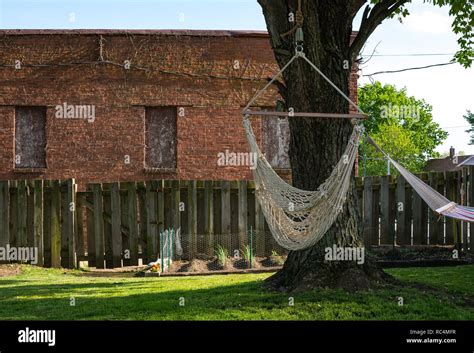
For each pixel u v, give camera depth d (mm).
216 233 14992
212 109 18047
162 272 13047
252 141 8523
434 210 8609
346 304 7945
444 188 14367
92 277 13227
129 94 17906
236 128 18062
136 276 13164
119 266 14766
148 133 18062
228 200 14969
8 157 17719
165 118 18125
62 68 17844
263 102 18109
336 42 9250
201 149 18000
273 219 8508
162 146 18078
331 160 9133
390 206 15086
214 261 14438
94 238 14828
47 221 14797
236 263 14180
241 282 10438
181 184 15047
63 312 8227
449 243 14086
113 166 17812
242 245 14836
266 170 8539
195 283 10656
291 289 8883
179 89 18000
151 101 17922
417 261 12336
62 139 17797
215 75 18078
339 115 7996
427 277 10195
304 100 9180
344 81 9297
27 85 17781
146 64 17953
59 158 17781
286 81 9383
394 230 15039
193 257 14805
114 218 14812
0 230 14695
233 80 18109
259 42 18281
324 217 7820
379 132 51281
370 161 48531
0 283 11664
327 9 9219
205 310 7988
